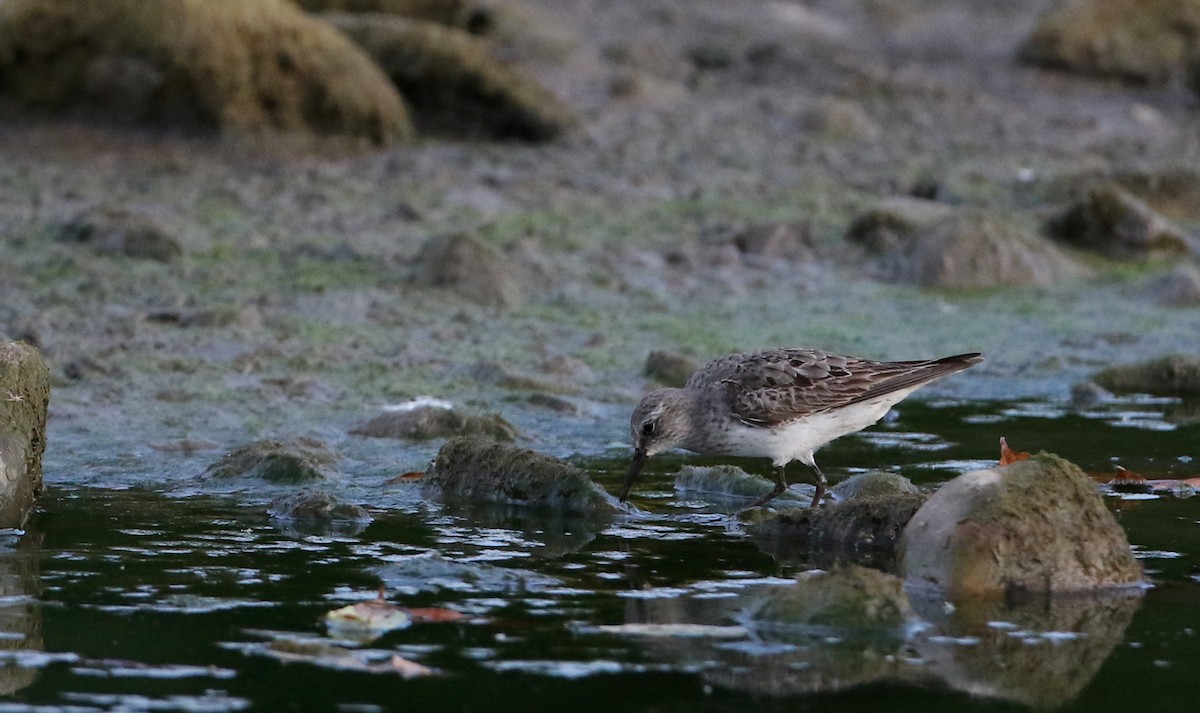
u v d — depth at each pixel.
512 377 13.95
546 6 35.84
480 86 23.89
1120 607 8.44
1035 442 12.43
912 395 14.27
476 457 10.92
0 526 9.53
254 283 16.55
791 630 7.97
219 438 12.05
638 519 10.36
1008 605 8.44
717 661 7.52
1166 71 31.98
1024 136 27.56
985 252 18.73
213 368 13.89
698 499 11.01
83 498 10.40
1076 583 8.66
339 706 6.85
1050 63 32.66
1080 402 13.98
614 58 30.77
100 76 21.34
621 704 6.95
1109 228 20.03
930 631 8.02
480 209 20.19
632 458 11.76
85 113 21.44
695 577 8.91
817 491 11.01
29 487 9.92
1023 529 8.70
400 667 7.33
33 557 9.00
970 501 8.84
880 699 7.09
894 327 16.56
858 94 30.31
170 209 18.92
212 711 6.76
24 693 6.92
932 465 11.69
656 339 15.70
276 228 18.59
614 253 18.69
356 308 15.97
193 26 21.33
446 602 8.33
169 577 8.66
